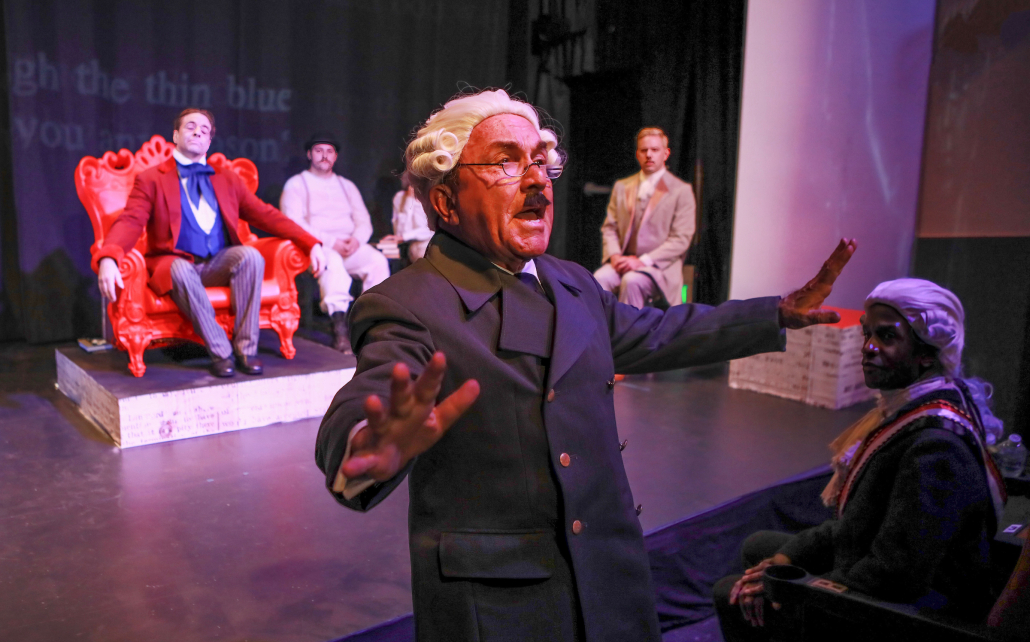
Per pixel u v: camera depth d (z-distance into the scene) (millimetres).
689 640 2494
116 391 3098
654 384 4312
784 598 1574
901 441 1570
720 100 5012
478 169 1031
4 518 2381
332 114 5566
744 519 2695
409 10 5734
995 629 1303
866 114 4059
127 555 2154
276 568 2100
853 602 1462
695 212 4871
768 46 4246
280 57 5281
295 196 4879
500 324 1033
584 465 1026
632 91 5488
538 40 5930
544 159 1072
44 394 3740
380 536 2326
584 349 1060
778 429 3504
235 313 3469
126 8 4703
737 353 1233
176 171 3572
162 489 2650
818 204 4234
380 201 5852
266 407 3393
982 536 1518
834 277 1181
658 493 2711
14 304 4766
